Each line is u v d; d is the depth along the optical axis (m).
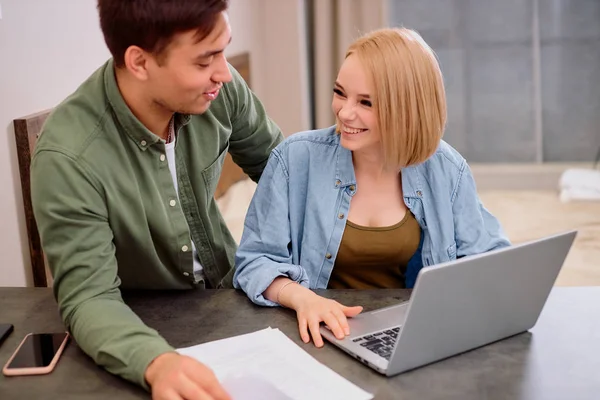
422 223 1.49
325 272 1.50
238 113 1.63
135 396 1.07
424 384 1.08
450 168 1.50
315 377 1.09
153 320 1.30
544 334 1.24
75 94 1.30
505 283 1.14
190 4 1.13
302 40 4.09
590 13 4.09
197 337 1.24
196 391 1.00
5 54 1.63
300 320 1.25
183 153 1.47
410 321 1.05
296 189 1.51
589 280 2.94
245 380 1.09
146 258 1.39
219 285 1.65
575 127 4.23
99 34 2.18
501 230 1.53
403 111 1.33
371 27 3.99
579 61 4.15
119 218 1.30
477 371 1.11
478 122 4.28
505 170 4.25
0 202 1.62
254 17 3.89
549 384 1.08
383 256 1.50
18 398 1.06
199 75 1.20
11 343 1.23
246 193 3.73
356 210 1.49
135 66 1.21
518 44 4.16
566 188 3.99
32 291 1.44
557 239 1.17
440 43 4.21
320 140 1.52
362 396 1.04
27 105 1.73
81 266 1.22
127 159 1.31
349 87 1.34
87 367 1.15
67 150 1.22
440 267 1.03
